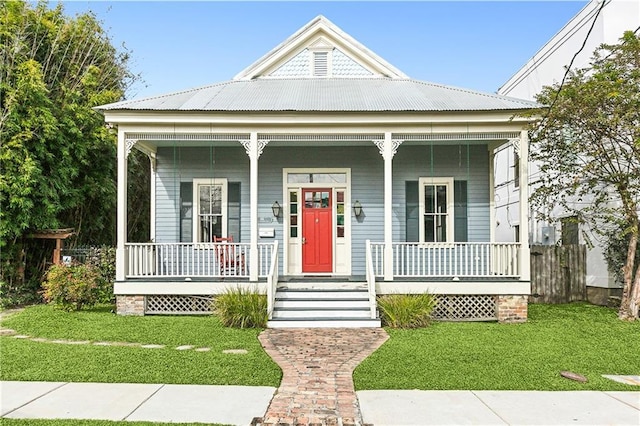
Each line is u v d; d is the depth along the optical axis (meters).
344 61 14.26
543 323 9.54
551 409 4.85
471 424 4.45
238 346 7.41
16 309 11.18
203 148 12.29
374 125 10.25
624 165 10.48
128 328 8.67
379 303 9.60
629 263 10.06
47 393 5.29
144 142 11.56
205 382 5.66
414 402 5.02
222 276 10.30
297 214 12.34
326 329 8.85
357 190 12.27
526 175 10.18
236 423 4.45
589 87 9.15
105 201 14.80
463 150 12.12
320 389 5.43
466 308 10.20
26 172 11.67
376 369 6.18
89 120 13.82
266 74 14.19
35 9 14.41
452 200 12.05
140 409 4.80
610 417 4.64
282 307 9.57
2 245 11.50
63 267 10.61
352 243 12.21
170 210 12.23
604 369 6.33
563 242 13.77
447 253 11.91
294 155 12.33
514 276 10.11
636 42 9.09
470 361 6.59
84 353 6.89
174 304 10.35
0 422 4.43
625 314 9.94
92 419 4.52
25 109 12.16
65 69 14.81
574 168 11.18
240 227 12.22
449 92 11.95
